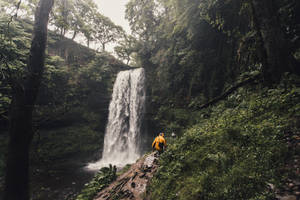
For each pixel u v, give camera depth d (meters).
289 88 4.41
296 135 2.87
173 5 14.10
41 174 12.44
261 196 2.11
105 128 22.38
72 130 19.17
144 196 4.01
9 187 5.22
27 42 12.31
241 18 8.67
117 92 25.06
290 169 2.30
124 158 21.05
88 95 22.61
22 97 5.51
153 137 21.11
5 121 13.64
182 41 16.94
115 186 5.78
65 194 9.25
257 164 2.67
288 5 5.74
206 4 9.64
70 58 23.72
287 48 5.01
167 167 4.41
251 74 6.73
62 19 11.21
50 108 17.66
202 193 2.76
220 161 3.21
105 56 28.06
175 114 16.67
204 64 14.38
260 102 4.83
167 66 20.20
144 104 23.23
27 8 16.08
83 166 16.16
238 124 4.36
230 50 11.73
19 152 5.39
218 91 12.26
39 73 5.86
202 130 5.41
